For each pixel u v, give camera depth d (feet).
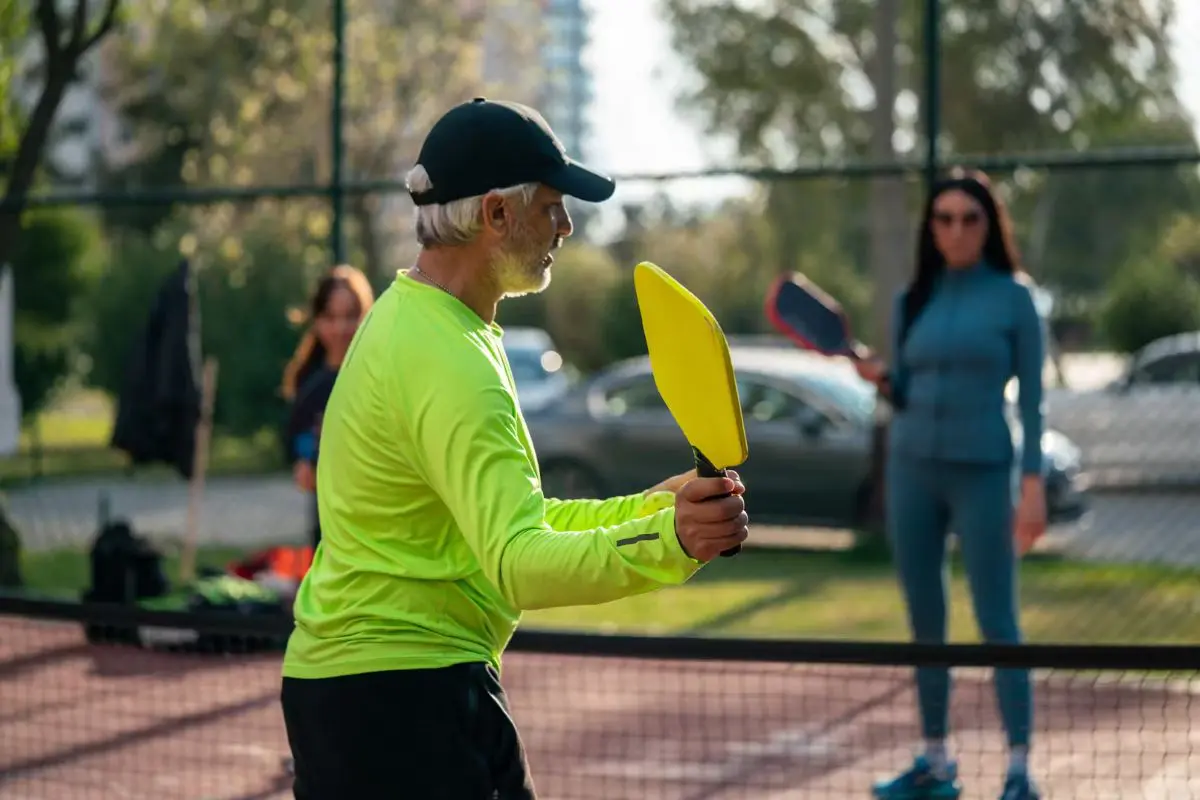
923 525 28.55
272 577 45.85
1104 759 29.58
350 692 14.14
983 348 27.66
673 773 29.22
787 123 104.68
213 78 109.50
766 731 31.91
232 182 115.55
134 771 29.53
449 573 14.12
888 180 86.79
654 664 31.24
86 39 55.72
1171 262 130.21
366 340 14.24
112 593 45.16
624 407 72.18
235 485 101.81
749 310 160.04
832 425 68.23
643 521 12.79
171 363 43.96
